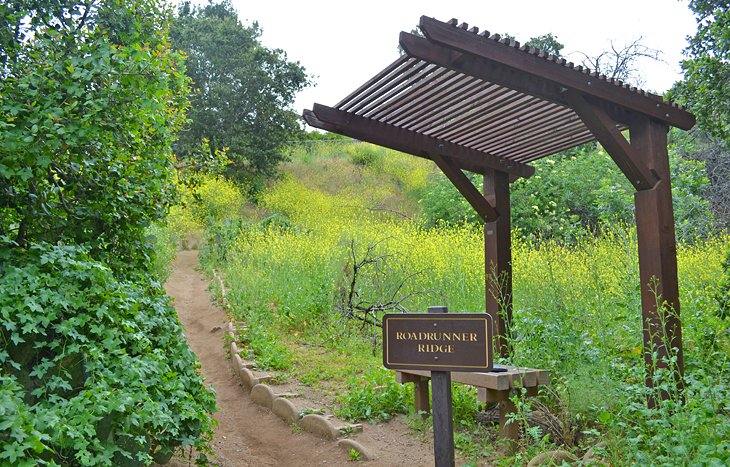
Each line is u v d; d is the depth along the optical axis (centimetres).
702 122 628
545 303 675
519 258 970
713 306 555
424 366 346
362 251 1104
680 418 334
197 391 421
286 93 2386
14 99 360
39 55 385
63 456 289
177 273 1359
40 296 313
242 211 2012
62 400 299
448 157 590
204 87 2333
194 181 570
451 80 469
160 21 539
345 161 2695
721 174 1239
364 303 909
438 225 1630
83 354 329
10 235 384
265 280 1029
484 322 334
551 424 436
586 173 1494
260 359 705
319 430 516
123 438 338
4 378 271
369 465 448
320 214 1920
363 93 474
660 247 432
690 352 494
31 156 343
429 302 909
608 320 612
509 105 513
